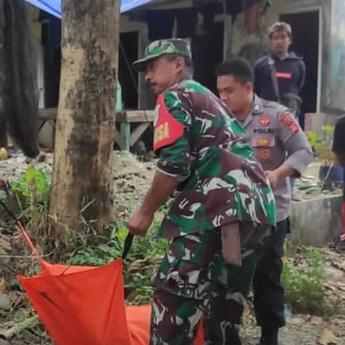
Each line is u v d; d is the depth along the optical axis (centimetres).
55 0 850
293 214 625
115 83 479
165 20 1254
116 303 320
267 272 382
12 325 404
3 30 537
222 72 372
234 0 1183
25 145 564
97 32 464
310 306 477
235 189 291
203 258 293
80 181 475
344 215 602
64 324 321
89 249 469
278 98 667
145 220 295
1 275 454
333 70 1171
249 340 416
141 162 906
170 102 291
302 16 1209
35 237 475
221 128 297
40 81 1320
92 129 472
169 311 299
